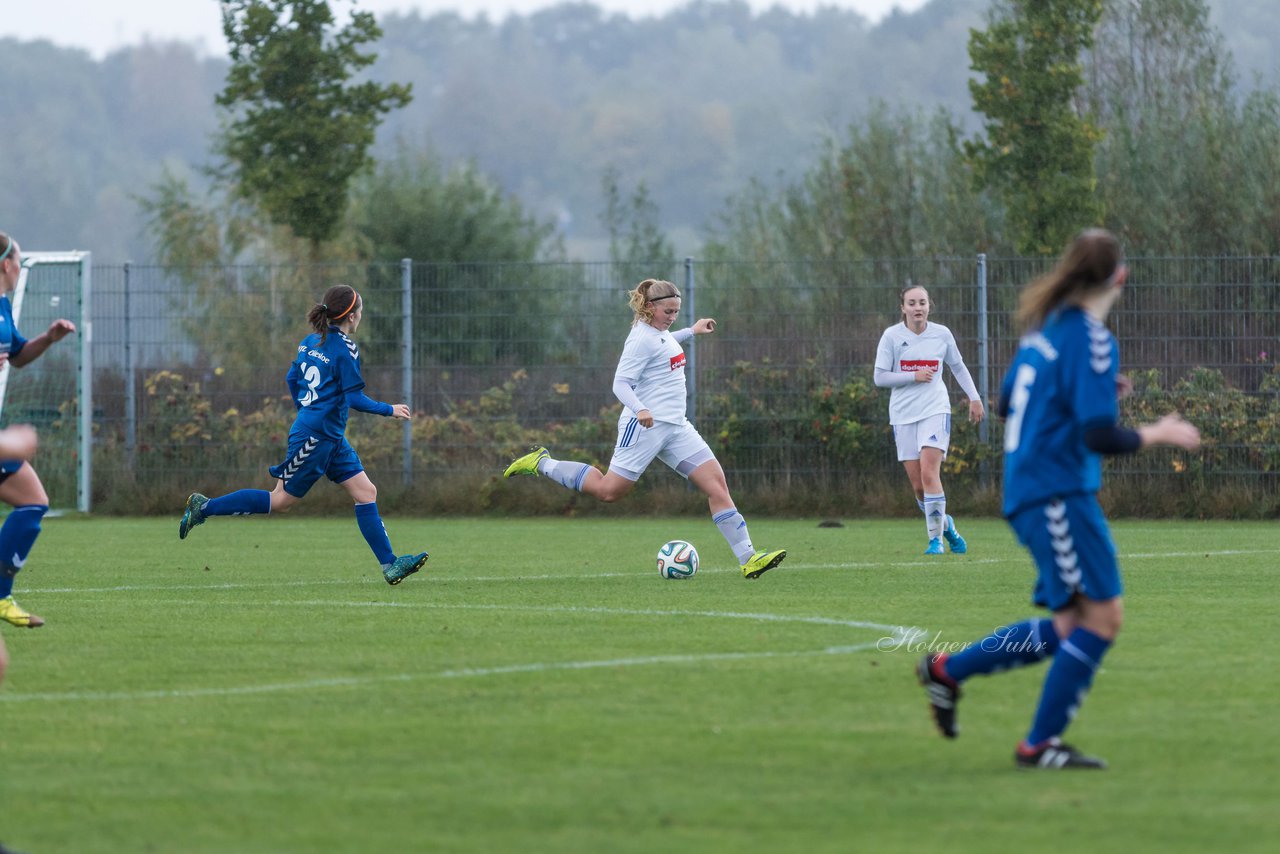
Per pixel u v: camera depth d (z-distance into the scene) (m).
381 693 22.89
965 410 64.44
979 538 53.06
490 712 21.42
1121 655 25.59
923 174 97.62
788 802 16.62
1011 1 82.62
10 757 19.02
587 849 14.99
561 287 67.31
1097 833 15.38
